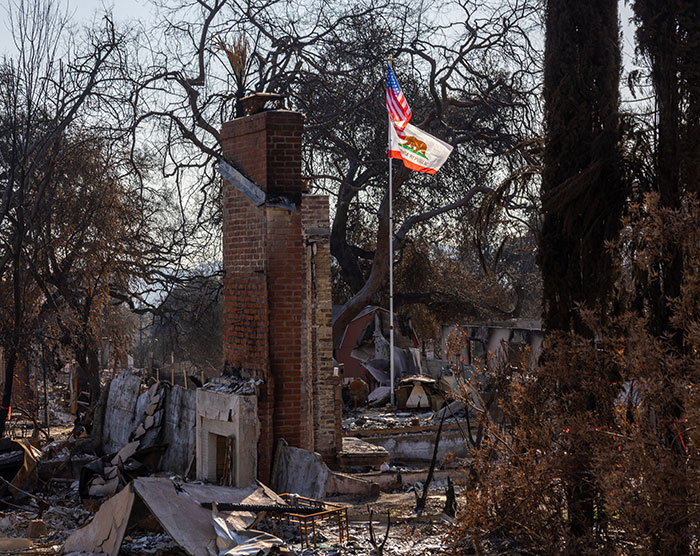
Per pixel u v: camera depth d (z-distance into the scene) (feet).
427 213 127.13
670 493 24.86
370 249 150.20
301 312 47.34
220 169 49.73
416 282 151.53
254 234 47.37
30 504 46.80
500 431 34.53
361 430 67.15
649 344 25.94
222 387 47.14
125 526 34.91
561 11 33.58
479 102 121.08
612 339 28.32
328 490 45.03
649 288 30.22
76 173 86.84
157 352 193.16
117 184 94.84
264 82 115.34
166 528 33.81
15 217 73.77
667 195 29.86
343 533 37.32
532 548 31.68
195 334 162.20
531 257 178.19
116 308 104.12
